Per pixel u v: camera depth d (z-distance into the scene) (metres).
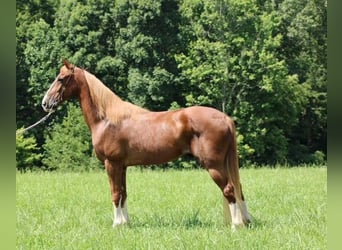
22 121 40.06
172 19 38.50
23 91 40.34
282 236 8.63
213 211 11.79
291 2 41.47
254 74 37.50
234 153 9.75
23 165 37.16
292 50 41.81
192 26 38.97
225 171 9.72
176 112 10.02
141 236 9.07
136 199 14.64
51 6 42.91
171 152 9.96
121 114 10.27
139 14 37.88
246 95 38.62
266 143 39.03
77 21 39.31
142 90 37.66
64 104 39.50
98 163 37.41
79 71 10.62
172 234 9.05
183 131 9.79
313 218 10.30
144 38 37.62
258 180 19.11
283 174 21.77
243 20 38.22
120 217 10.33
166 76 37.69
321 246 8.03
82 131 37.91
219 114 9.77
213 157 9.62
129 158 10.27
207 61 38.41
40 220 11.36
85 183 19.53
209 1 38.41
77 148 37.59
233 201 9.59
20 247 8.62
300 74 41.31
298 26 40.78
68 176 22.64
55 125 38.62
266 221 10.29
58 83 10.57
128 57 38.22
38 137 40.12
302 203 12.77
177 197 14.70
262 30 38.06
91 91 10.46
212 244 8.27
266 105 37.56
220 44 37.66
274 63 37.66
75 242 8.86
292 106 38.91
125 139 10.18
